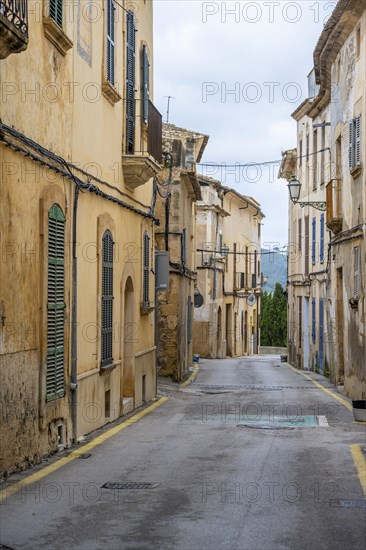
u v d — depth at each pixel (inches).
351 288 1005.8
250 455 550.9
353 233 986.1
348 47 1021.8
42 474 470.0
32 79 499.2
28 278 489.7
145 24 916.6
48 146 535.8
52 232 538.3
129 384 858.1
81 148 629.6
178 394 1068.5
